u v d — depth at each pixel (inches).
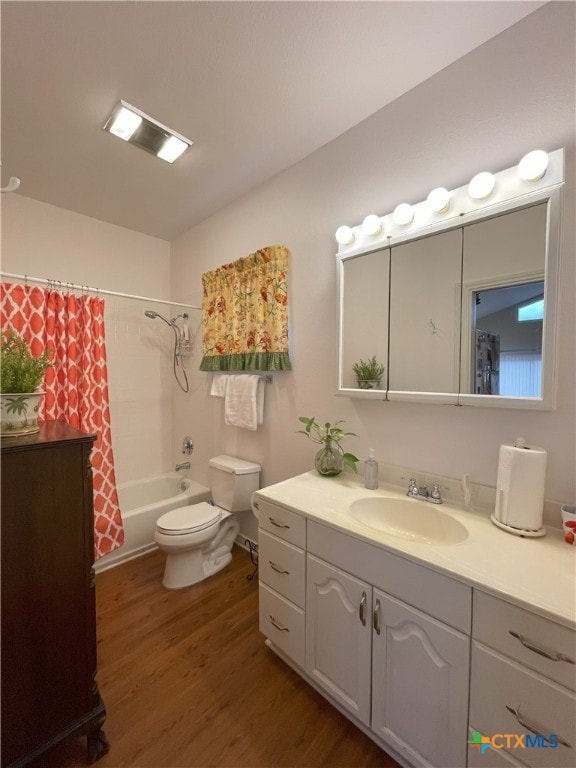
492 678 33.1
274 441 84.7
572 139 42.5
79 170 78.4
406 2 42.8
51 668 39.7
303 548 51.4
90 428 86.7
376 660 42.6
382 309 60.6
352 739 45.7
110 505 88.1
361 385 63.7
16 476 37.1
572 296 42.7
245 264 86.2
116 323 109.6
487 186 46.7
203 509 85.7
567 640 28.8
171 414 123.0
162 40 47.2
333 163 69.3
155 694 51.8
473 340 50.1
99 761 42.9
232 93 56.9
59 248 96.6
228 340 92.7
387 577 41.2
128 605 72.2
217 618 68.5
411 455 59.3
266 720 48.1
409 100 57.6
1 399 41.3
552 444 45.0
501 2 43.4
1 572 36.2
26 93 55.7
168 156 73.7
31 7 42.3
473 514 49.0
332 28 46.0
